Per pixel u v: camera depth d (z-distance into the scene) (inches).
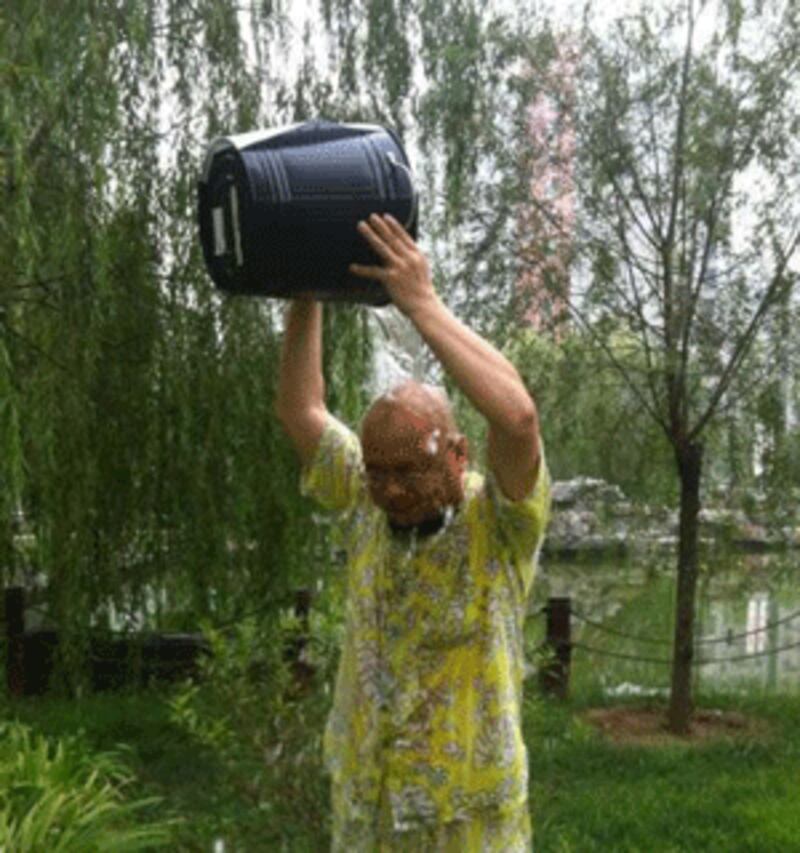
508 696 95.3
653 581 406.0
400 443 91.0
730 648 519.2
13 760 229.1
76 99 277.7
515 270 348.8
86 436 312.3
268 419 332.5
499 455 89.6
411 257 87.9
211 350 328.2
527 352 358.3
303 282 90.6
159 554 346.0
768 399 352.2
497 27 343.6
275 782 164.1
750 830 259.3
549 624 390.0
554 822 249.1
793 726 368.2
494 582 94.7
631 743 342.3
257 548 344.8
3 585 335.0
